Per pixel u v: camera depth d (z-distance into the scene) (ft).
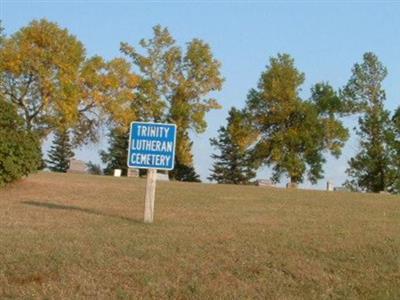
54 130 174.29
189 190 78.43
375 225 48.32
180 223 46.78
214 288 29.76
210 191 78.07
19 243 36.63
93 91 178.19
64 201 61.62
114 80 178.81
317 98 194.08
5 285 29.81
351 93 190.29
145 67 189.78
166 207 58.49
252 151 195.00
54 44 169.37
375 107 189.57
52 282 30.17
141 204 60.44
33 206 56.13
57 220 46.91
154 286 29.76
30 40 169.07
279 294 29.40
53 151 242.99
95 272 31.50
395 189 187.11
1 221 45.98
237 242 38.45
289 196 76.02
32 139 70.18
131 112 181.88
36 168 71.20
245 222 48.49
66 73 169.99
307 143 187.52
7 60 166.81
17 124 70.44
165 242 37.88
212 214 53.78
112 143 222.07
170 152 45.47
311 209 60.64
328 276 32.19
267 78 191.21
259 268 32.89
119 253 34.76
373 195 86.63
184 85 188.85
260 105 192.03
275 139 189.16
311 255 35.81
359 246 38.17
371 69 189.88
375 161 186.91
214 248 36.60
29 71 168.35
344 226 47.16
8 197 64.03
